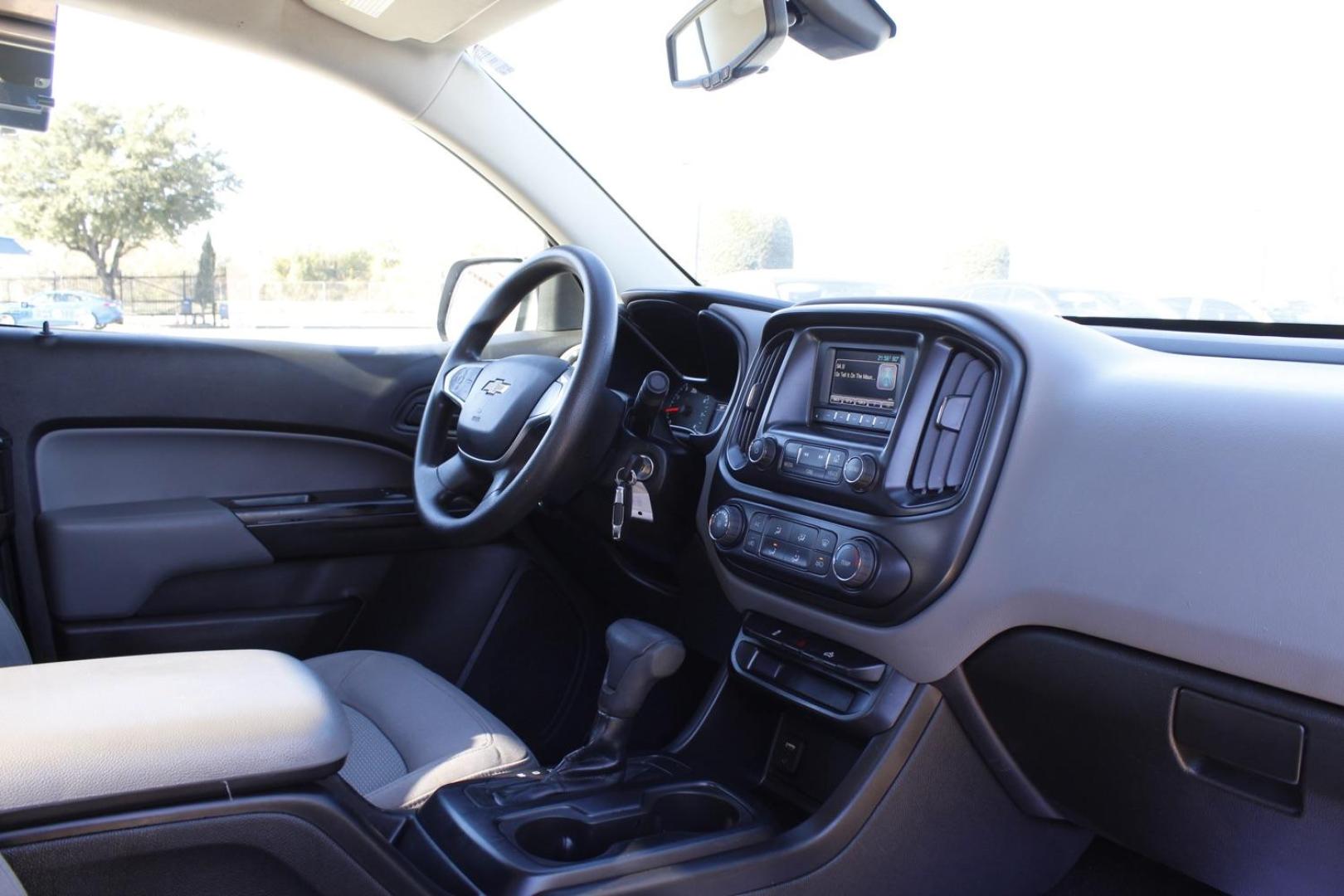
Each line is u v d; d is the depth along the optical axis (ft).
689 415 5.58
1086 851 5.34
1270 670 3.03
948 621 3.84
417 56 6.35
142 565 5.74
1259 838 3.35
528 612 6.52
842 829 4.00
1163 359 3.77
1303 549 2.99
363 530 6.35
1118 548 3.40
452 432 6.20
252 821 2.44
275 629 6.19
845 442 4.24
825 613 4.25
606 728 4.42
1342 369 3.32
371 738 4.60
